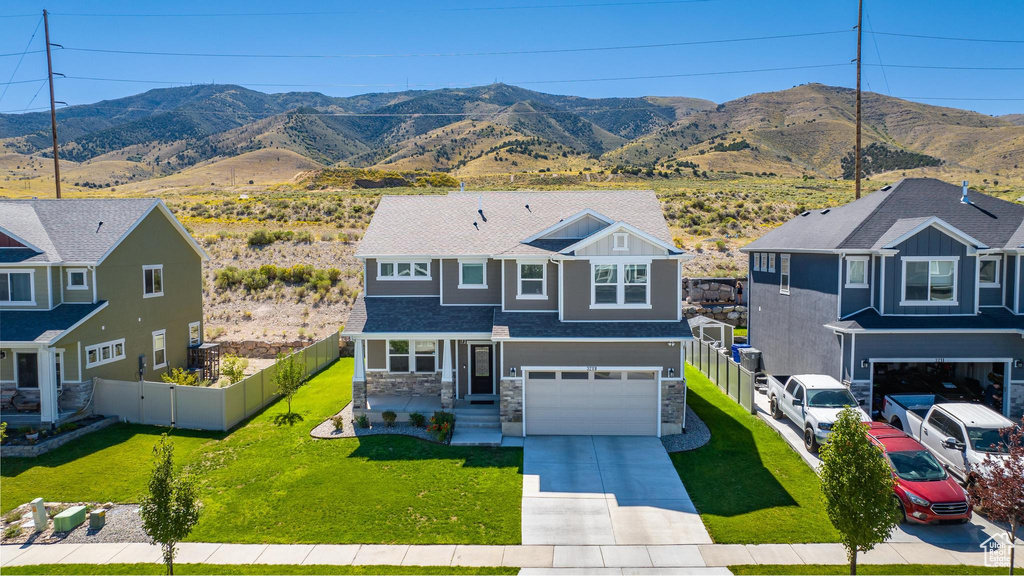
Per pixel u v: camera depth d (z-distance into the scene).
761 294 27.22
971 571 11.32
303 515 13.80
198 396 19.89
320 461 16.86
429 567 11.66
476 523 13.44
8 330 20.03
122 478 16.12
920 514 12.82
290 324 33.47
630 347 18.83
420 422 19.58
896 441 14.51
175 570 11.59
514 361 18.97
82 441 18.81
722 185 106.12
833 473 9.99
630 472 16.16
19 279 21.41
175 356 26.83
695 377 26.81
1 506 14.62
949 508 12.71
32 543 12.81
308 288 37.41
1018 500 10.30
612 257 19.33
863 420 16.11
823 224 23.67
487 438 18.64
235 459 17.17
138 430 19.86
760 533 12.95
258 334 32.09
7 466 16.94
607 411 19.03
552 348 18.89
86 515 14.05
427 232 23.11
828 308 20.81
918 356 19.30
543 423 19.08
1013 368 19.19
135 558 12.14
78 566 11.81
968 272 19.84
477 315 21.06
